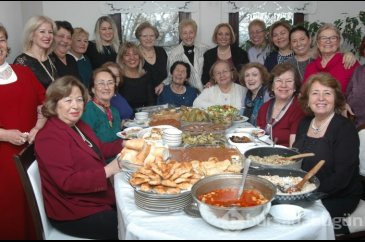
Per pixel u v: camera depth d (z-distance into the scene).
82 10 4.64
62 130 1.70
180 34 4.16
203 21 4.84
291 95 2.43
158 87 3.75
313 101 1.91
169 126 2.42
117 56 3.64
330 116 1.94
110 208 1.76
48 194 1.70
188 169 1.42
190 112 2.71
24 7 4.29
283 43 3.71
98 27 3.89
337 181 1.79
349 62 2.95
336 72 2.98
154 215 1.30
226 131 2.51
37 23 2.63
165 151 1.71
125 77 3.53
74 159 1.72
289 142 2.38
